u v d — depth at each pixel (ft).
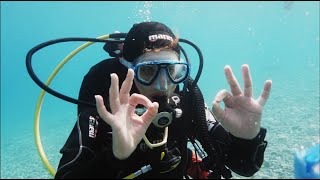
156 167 1.97
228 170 2.10
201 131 2.14
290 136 4.95
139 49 2.06
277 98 7.93
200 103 2.21
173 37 2.20
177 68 2.15
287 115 6.19
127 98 1.64
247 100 1.81
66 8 50.70
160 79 2.01
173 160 1.99
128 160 2.00
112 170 1.79
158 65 2.00
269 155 4.40
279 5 32.17
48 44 2.51
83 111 2.16
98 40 2.61
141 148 2.01
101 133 1.94
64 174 1.75
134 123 1.67
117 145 1.59
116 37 2.87
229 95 1.84
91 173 1.79
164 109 2.02
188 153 2.65
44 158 2.73
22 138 13.51
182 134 2.23
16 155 9.76
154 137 2.03
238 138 1.90
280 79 10.80
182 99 2.25
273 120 6.00
